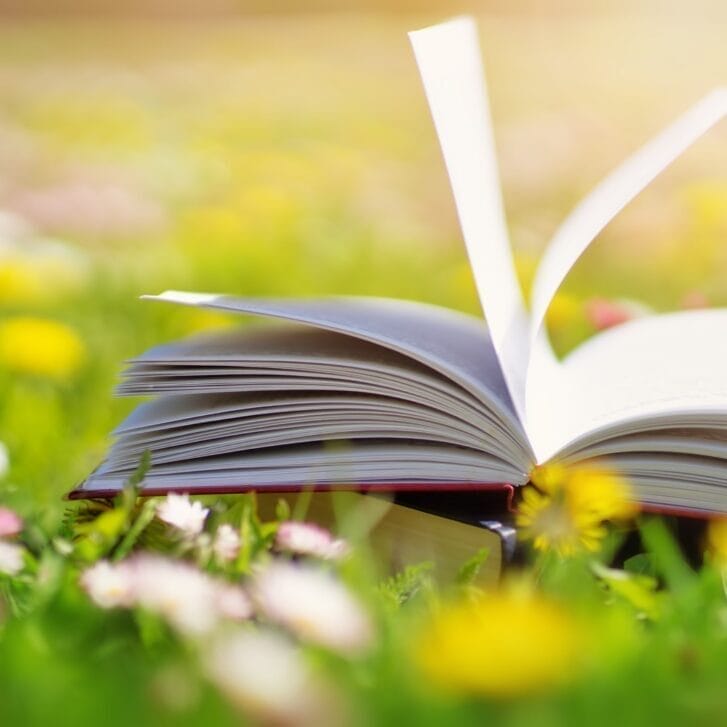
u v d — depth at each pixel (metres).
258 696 0.62
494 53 3.57
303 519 0.80
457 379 0.76
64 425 1.04
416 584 0.74
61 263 1.58
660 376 0.81
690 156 2.15
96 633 0.68
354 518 0.78
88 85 3.42
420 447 0.77
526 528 0.75
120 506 0.77
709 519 0.77
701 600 0.71
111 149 2.60
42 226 1.89
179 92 3.36
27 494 0.87
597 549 0.75
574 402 0.79
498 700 0.64
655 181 2.11
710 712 0.65
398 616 0.71
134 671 0.66
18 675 0.64
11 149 2.54
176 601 0.67
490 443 0.76
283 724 0.62
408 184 2.34
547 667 0.64
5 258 1.52
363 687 0.65
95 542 0.73
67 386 1.10
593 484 0.75
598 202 0.82
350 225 2.07
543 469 0.75
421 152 2.76
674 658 0.67
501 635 0.65
